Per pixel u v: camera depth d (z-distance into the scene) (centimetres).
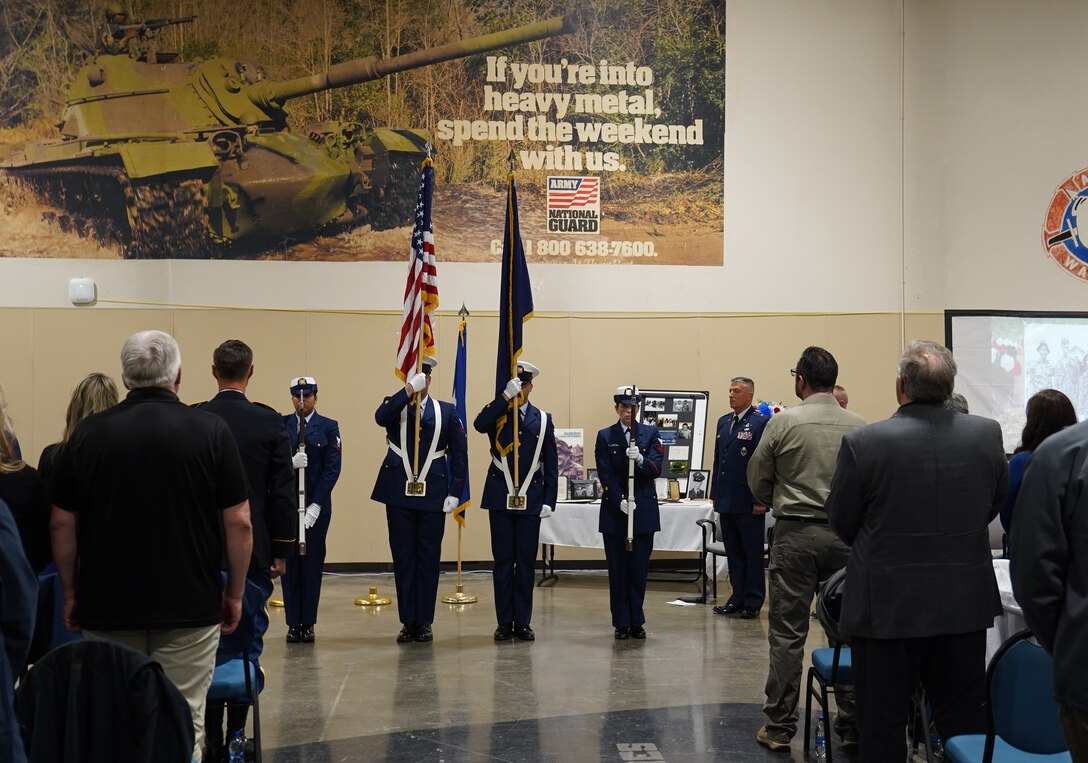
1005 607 410
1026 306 1081
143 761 248
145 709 250
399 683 591
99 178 1018
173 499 315
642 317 1059
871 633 340
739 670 621
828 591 399
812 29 1080
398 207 1042
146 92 1023
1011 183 1084
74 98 1017
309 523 698
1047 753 291
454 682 592
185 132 1026
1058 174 1084
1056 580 250
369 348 1037
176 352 336
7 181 1012
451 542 1032
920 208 1080
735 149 1073
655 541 896
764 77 1077
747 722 510
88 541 315
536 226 1057
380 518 1032
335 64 1038
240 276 1028
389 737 487
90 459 313
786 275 1073
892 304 1077
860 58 1082
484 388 1041
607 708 537
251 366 479
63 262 1014
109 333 1014
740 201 1072
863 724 345
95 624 312
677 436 994
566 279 1057
